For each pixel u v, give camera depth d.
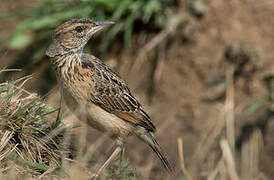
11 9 14.47
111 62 13.92
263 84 13.54
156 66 13.86
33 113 7.13
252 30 13.91
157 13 13.59
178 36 13.88
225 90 13.62
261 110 13.30
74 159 7.44
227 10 14.00
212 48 13.84
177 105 13.66
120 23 13.38
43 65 13.80
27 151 7.02
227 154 8.88
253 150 11.71
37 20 13.41
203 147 11.88
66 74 8.05
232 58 13.74
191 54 13.84
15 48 13.80
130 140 12.87
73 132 7.80
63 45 8.09
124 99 8.48
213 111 13.44
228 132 12.05
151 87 13.82
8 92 7.29
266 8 14.02
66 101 8.19
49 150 7.19
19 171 6.73
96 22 8.42
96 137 12.08
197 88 13.77
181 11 13.74
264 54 13.70
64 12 13.20
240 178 10.86
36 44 13.91
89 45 13.73
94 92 8.16
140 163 11.95
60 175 6.85
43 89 13.52
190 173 9.27
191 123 13.37
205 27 13.91
